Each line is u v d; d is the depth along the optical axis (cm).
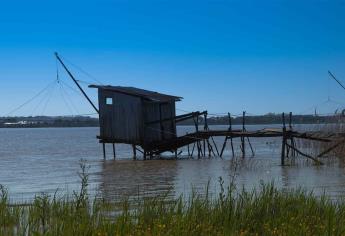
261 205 1314
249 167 3338
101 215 1251
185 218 1189
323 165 3353
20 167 3875
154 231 1086
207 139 4572
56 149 6719
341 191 2158
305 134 3456
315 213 1296
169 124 4316
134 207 1498
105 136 4297
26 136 14138
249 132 3922
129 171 3353
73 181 2822
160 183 2633
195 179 2775
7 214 1353
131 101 4150
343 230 1114
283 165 3394
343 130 3681
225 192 2134
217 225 1191
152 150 4256
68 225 1127
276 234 1099
